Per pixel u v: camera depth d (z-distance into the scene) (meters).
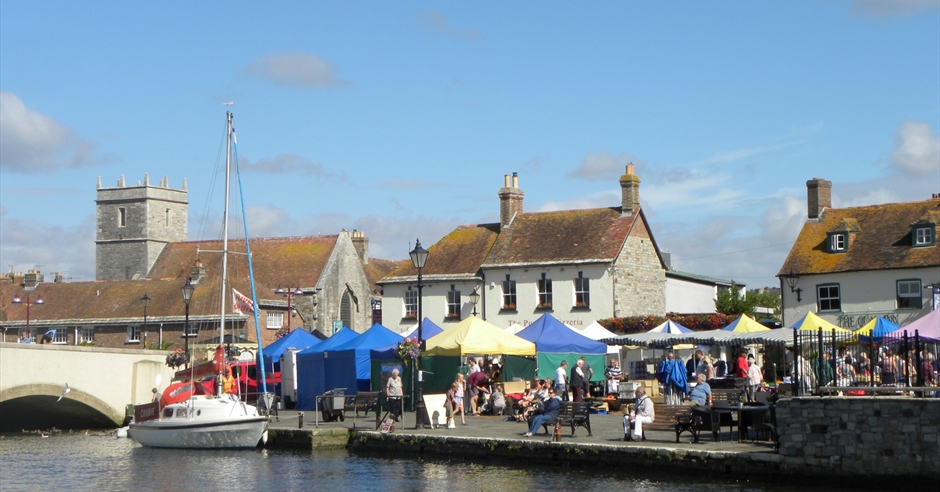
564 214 58.34
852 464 22.58
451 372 39.59
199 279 71.62
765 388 32.66
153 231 92.75
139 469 29.84
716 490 22.83
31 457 33.34
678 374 31.97
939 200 50.97
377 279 80.94
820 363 24.06
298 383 44.25
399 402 33.22
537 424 28.61
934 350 26.94
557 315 54.56
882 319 34.72
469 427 32.19
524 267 55.44
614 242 54.88
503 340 35.91
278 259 73.75
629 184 56.66
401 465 28.64
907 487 21.91
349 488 25.28
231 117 44.16
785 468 23.34
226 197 43.75
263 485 26.19
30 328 69.88
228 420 33.72
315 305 69.94
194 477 27.95
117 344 67.44
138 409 36.91
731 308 62.91
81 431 44.69
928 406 21.75
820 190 53.91
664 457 24.95
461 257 58.50
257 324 40.81
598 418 33.75
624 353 49.59
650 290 57.12
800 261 51.00
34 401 42.72
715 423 26.31
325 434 32.62
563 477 25.22
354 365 40.91
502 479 25.30
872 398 22.45
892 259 48.47
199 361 46.75
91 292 71.06
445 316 57.38
